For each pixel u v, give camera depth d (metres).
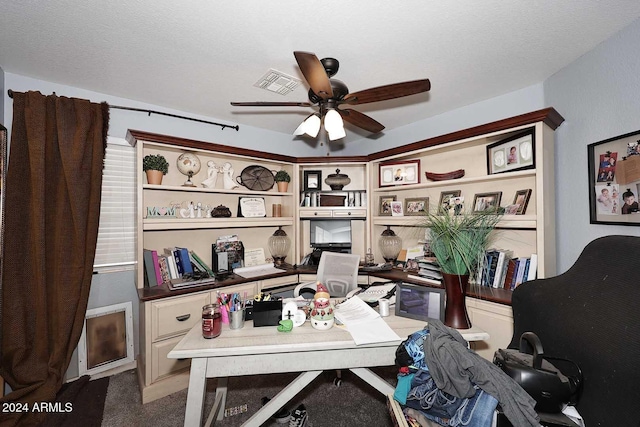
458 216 1.72
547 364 1.09
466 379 1.02
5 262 1.81
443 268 1.49
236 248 2.87
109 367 2.32
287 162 3.10
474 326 1.47
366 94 1.66
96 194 2.09
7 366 1.78
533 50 1.77
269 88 2.25
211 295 2.29
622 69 1.58
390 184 2.99
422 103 2.54
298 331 1.36
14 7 1.37
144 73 2.02
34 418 1.71
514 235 2.26
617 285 1.08
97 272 2.32
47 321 1.90
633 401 0.89
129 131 2.16
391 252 2.96
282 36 1.60
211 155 2.83
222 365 1.23
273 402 1.39
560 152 2.00
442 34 1.59
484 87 2.25
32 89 2.08
